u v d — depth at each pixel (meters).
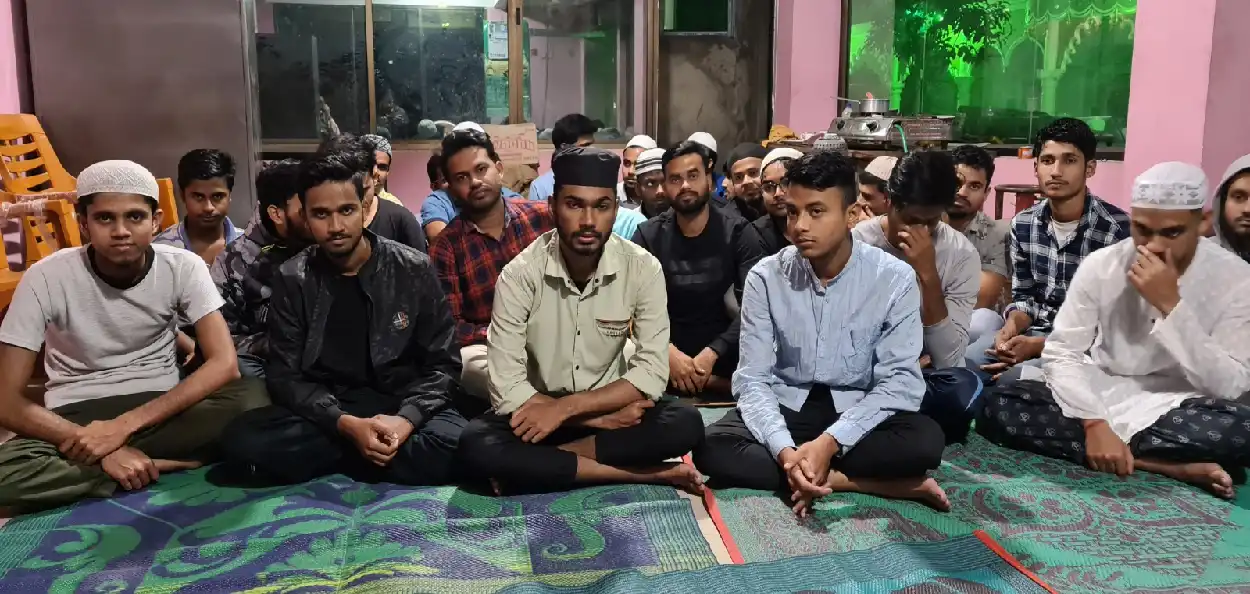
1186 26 4.42
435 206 4.02
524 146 5.65
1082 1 7.27
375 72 6.70
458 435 2.40
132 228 2.33
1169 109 4.55
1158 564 1.91
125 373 2.54
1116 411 2.50
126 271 2.45
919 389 2.30
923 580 1.83
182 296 2.54
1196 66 4.39
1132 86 4.76
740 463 2.35
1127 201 4.84
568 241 2.27
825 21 6.64
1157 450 2.40
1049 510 2.21
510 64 6.67
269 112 6.58
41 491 2.24
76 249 2.50
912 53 7.16
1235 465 2.35
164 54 4.64
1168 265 2.36
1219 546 2.00
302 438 2.40
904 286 2.32
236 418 2.44
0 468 2.20
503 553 1.97
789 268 2.40
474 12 6.73
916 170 2.54
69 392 2.48
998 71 7.52
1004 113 7.61
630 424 2.35
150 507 2.25
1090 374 2.56
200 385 2.46
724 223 3.25
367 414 2.49
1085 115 7.48
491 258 3.06
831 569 1.89
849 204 2.23
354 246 2.41
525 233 3.10
